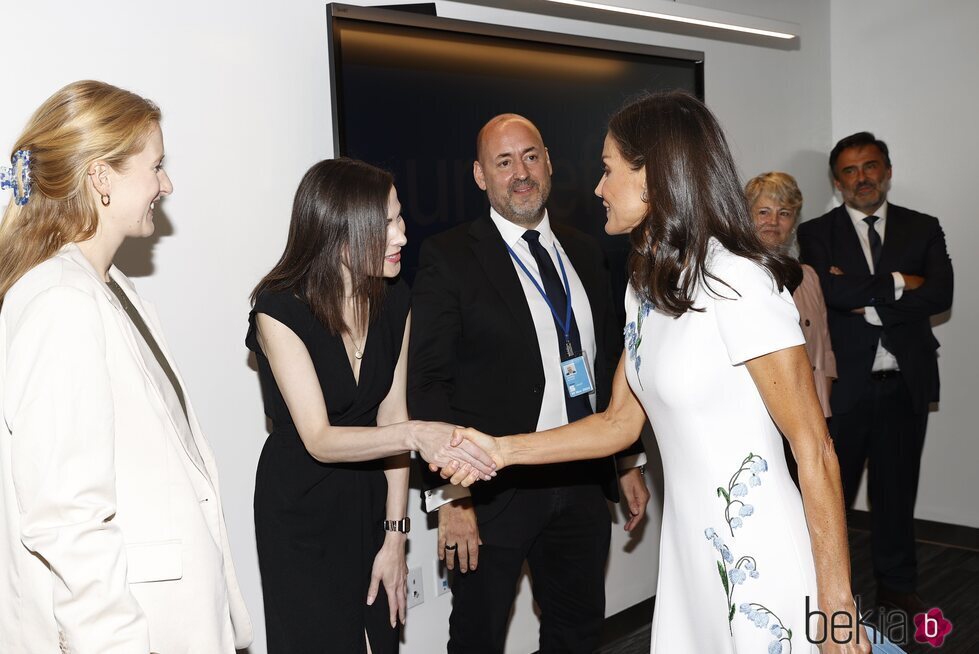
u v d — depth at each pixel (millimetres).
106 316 1394
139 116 1491
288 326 1854
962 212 4414
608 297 2715
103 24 2096
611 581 3506
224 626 1501
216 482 1649
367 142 2543
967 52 4344
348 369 1934
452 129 2770
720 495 1486
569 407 2482
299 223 1912
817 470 1389
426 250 2465
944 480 4535
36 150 1428
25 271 1405
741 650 1467
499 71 2900
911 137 4570
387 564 2070
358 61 2514
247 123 2379
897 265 3801
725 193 1470
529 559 2619
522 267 2514
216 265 2328
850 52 4742
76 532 1241
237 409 2385
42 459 1243
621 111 1606
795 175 4566
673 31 3764
